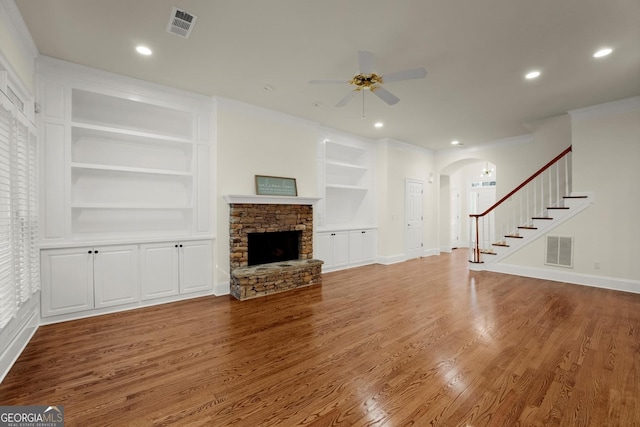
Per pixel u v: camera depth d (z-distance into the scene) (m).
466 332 2.91
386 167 6.48
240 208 4.24
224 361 2.36
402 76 2.64
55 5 2.25
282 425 1.67
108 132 3.52
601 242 4.52
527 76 3.45
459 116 4.90
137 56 3.03
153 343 2.67
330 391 1.98
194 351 2.53
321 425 1.67
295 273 4.54
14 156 2.31
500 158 6.46
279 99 4.19
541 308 3.61
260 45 2.83
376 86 2.87
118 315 3.35
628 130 4.25
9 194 2.21
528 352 2.51
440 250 8.64
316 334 2.87
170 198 4.20
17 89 2.46
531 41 2.74
